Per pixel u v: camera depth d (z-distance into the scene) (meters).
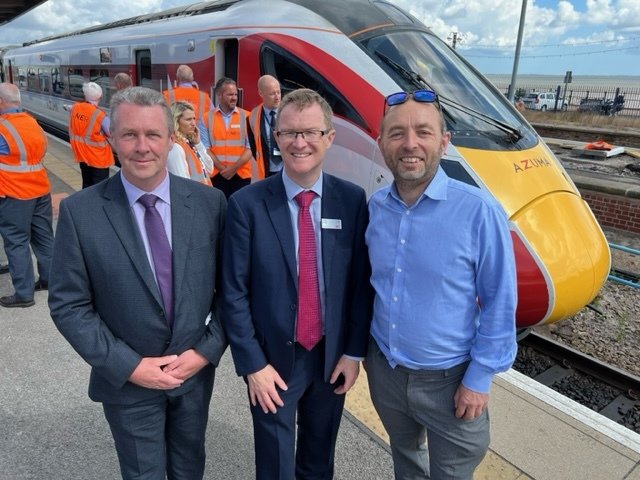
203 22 6.36
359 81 4.45
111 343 1.73
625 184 8.53
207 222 1.87
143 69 8.05
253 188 1.90
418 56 4.70
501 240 1.67
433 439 1.90
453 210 1.69
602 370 4.20
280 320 1.89
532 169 4.14
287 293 1.89
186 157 3.67
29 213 3.91
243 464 2.55
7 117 3.71
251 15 5.57
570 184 4.32
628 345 4.89
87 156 6.27
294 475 2.22
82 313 1.71
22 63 16.36
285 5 5.33
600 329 5.19
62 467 2.48
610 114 30.77
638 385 3.99
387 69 4.47
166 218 1.80
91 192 1.72
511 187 3.92
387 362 1.91
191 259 1.81
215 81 6.12
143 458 1.91
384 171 4.24
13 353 3.41
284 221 1.86
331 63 4.63
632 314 5.52
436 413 1.84
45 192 4.07
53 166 8.67
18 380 3.13
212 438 2.72
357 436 2.75
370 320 2.02
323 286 1.93
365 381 3.23
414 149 1.64
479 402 1.72
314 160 1.78
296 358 1.98
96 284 1.71
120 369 1.71
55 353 3.43
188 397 1.94
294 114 1.73
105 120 6.23
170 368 1.80
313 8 5.07
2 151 3.69
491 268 1.69
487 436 1.88
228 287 1.90
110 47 9.07
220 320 1.96
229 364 3.41
